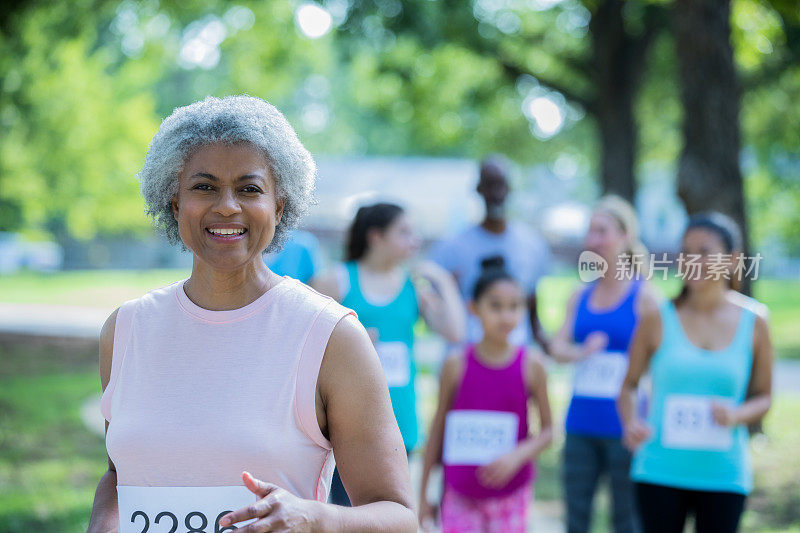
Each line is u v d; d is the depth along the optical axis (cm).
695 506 432
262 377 200
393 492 196
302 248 645
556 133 2716
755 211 3050
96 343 1878
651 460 432
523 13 1873
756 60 1206
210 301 209
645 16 1518
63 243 4762
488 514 466
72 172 2988
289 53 2078
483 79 2034
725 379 423
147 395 203
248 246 204
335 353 200
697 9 937
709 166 941
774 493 741
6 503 678
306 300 207
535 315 655
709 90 941
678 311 435
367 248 504
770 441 931
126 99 3203
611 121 1606
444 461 476
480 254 630
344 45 1750
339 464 201
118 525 219
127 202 3209
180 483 198
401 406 491
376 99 2125
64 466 819
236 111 206
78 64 2819
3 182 2809
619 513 519
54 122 2788
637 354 446
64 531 617
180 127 206
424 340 2103
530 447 469
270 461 196
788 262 3828
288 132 212
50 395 1237
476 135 2530
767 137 2253
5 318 2331
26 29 1895
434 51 1759
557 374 1547
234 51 2105
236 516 173
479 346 478
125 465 203
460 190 3869
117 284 3569
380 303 497
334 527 181
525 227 654
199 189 203
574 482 529
